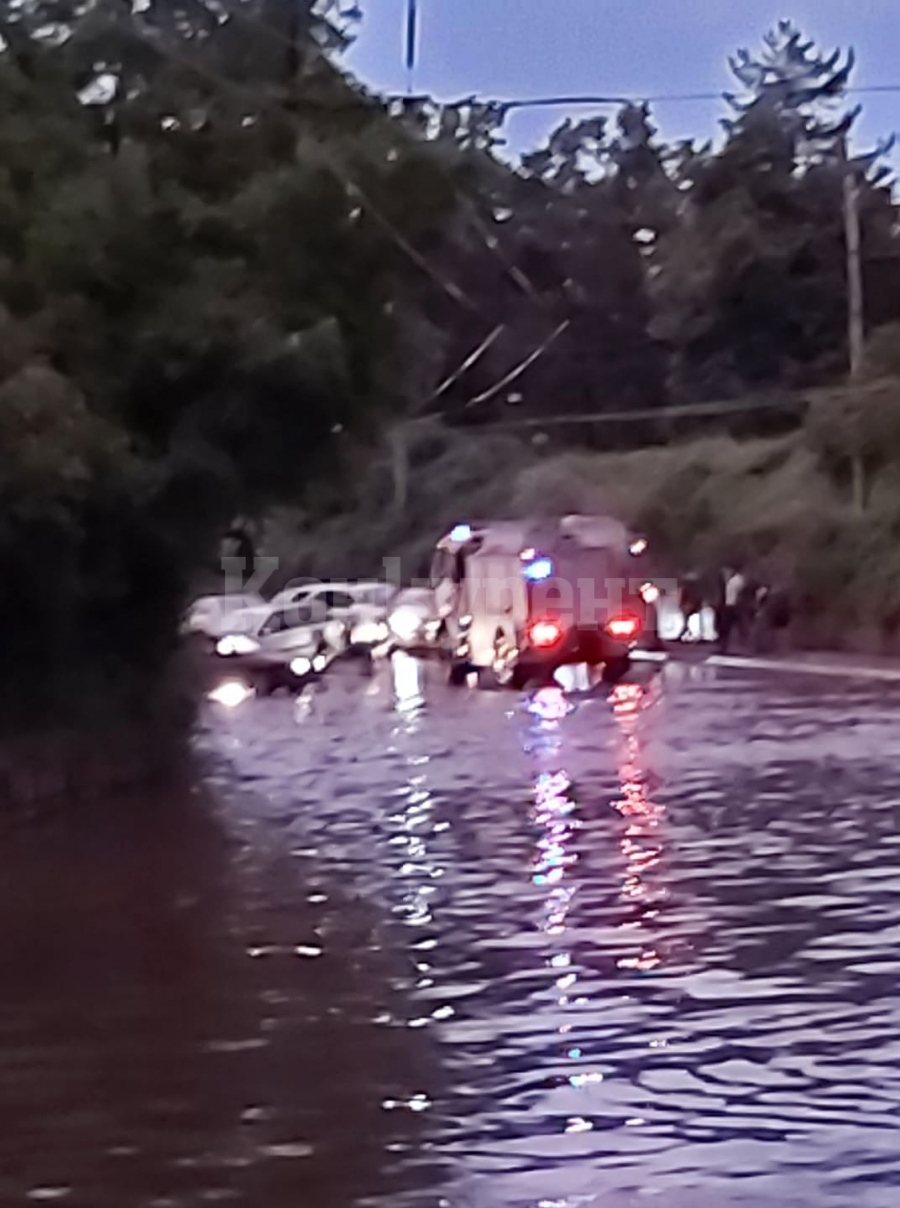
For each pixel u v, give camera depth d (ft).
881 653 168.04
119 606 88.07
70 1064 37.27
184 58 85.10
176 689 93.20
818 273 250.98
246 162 84.53
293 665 145.07
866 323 246.47
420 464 246.06
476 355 237.86
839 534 176.96
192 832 69.31
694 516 196.54
